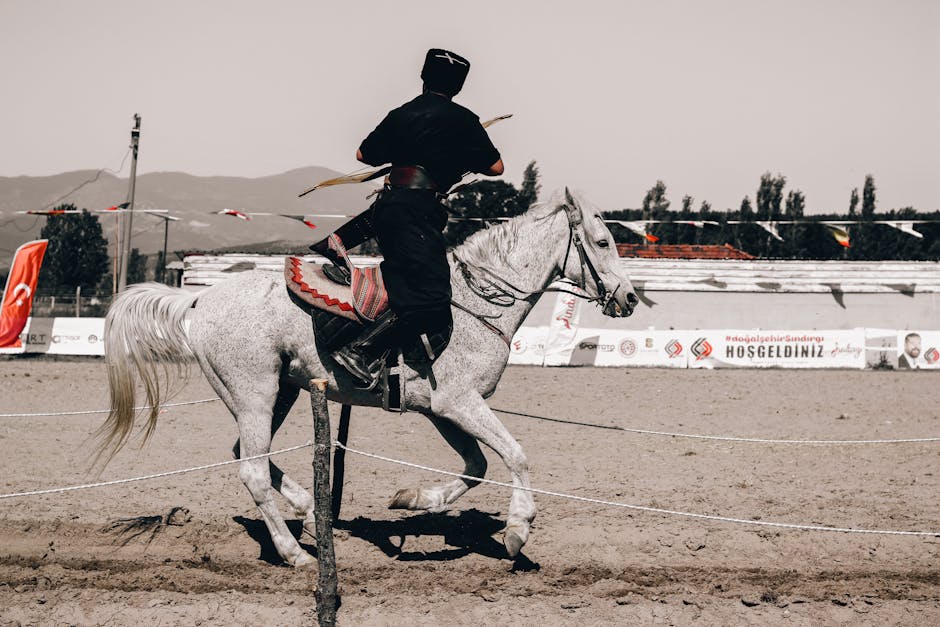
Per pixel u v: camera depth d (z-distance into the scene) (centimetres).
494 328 625
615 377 2005
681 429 1289
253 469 619
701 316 2892
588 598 609
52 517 747
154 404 638
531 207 668
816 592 623
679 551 691
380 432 1211
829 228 1891
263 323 613
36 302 3023
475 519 764
